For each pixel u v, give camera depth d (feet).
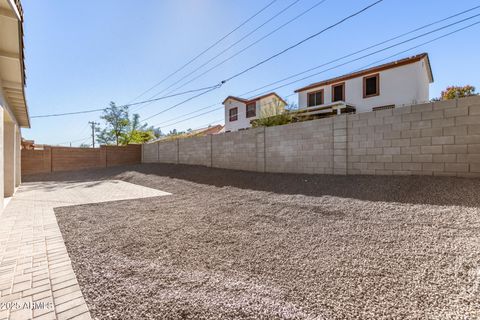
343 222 11.35
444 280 6.30
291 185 20.17
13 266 8.36
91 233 12.05
